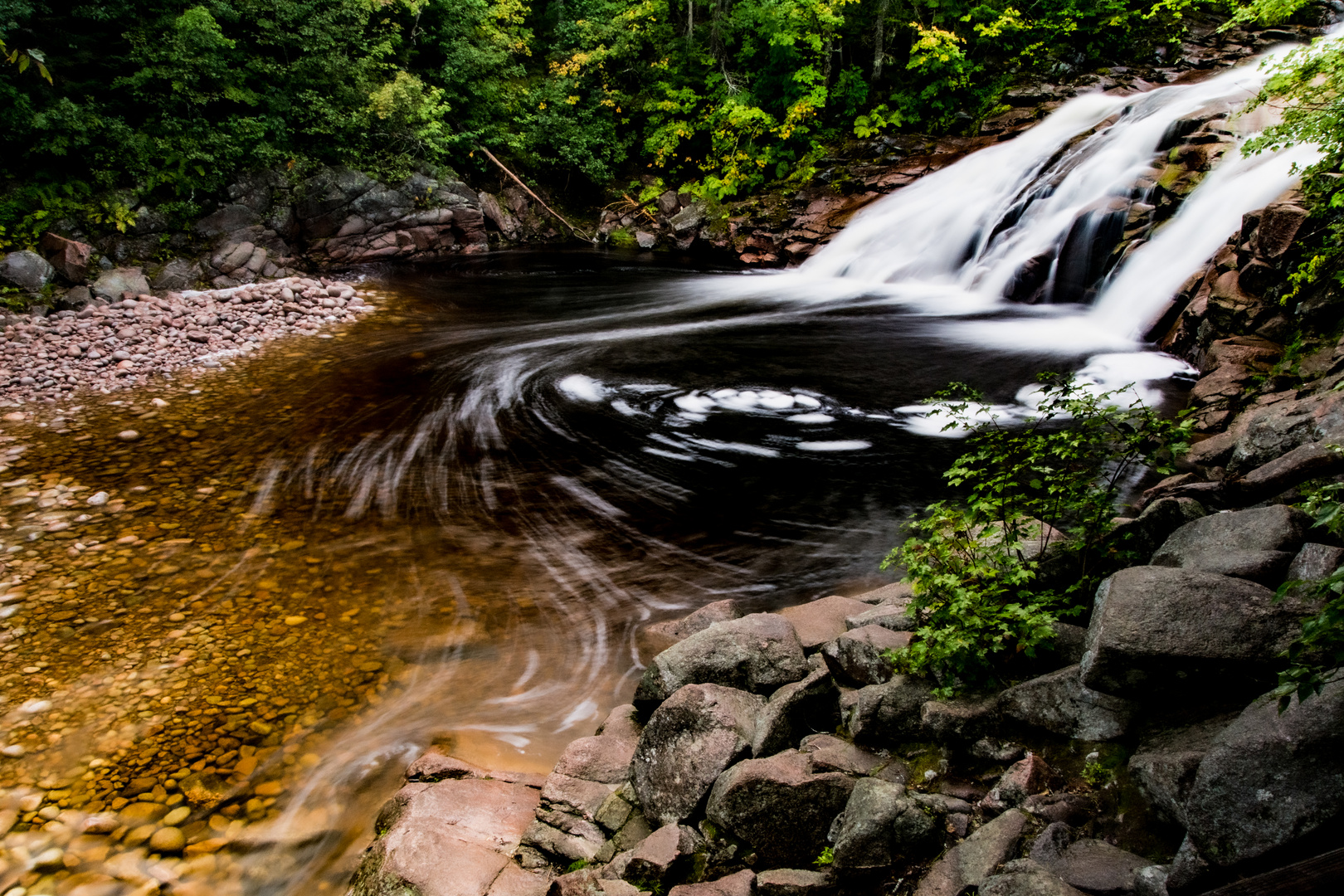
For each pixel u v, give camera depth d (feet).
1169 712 9.60
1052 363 34.37
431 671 16.49
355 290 53.21
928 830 9.17
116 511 23.20
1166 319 35.12
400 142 65.21
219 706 15.37
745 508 23.71
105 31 55.98
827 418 30.42
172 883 11.70
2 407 31.24
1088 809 8.86
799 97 70.44
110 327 40.91
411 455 27.58
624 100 77.46
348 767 13.98
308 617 18.28
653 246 73.36
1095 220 42.16
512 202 75.41
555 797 11.91
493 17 77.00
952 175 59.72
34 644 17.10
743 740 11.16
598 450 28.07
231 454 27.48
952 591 12.20
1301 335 24.89
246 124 55.88
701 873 9.90
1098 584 12.85
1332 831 6.79
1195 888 7.25
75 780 13.51
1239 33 67.62
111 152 51.57
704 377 35.45
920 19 71.05
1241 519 11.73
